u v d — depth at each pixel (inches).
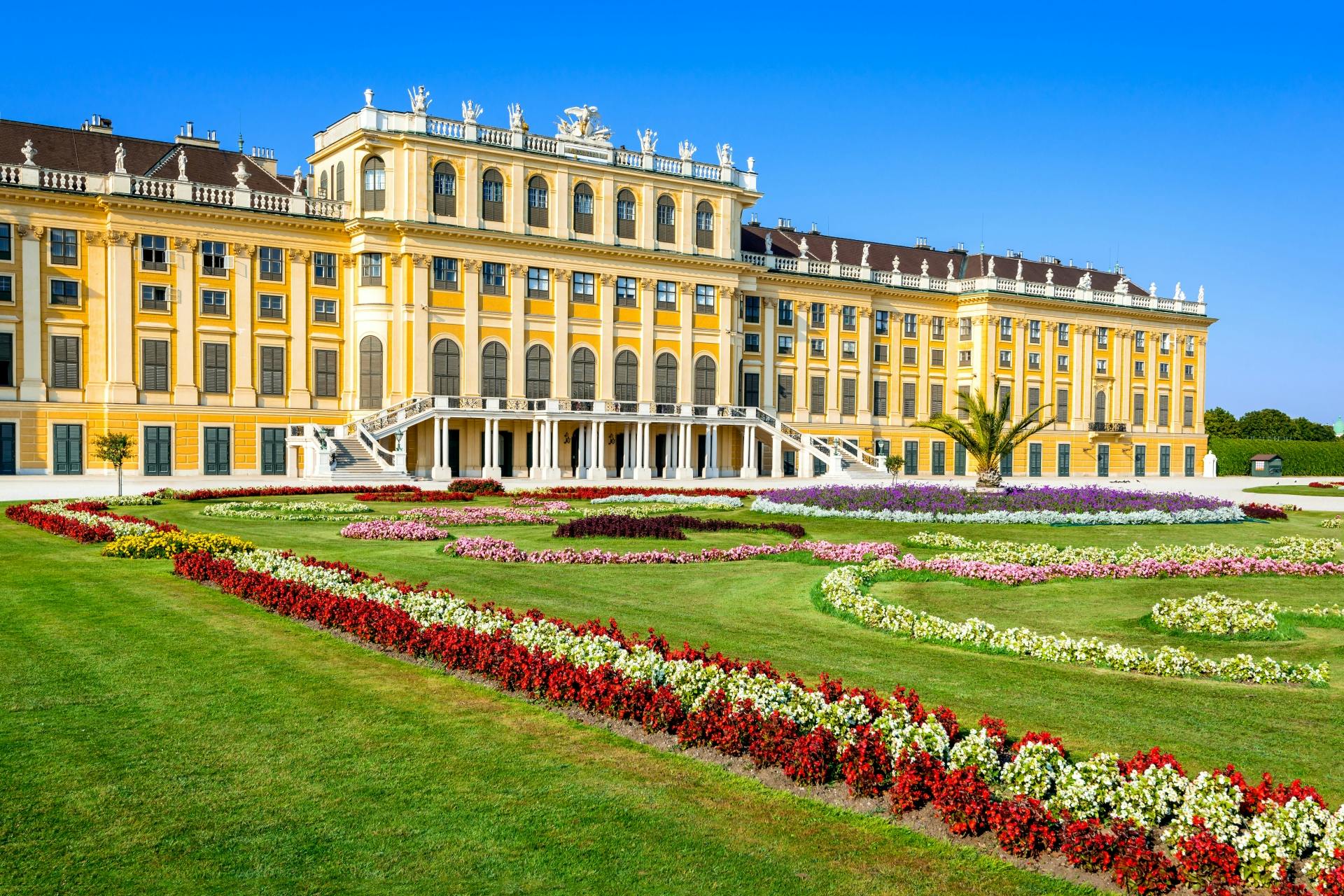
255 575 844.6
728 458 3363.7
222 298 2659.9
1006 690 607.2
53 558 1046.4
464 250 2851.9
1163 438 4311.0
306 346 2765.7
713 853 390.9
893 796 428.1
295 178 2979.8
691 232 3243.1
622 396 3134.8
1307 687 623.8
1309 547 1295.5
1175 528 1643.7
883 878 374.3
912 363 3843.5
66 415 2513.5
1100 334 4126.5
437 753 484.7
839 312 3641.7
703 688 533.6
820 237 3939.5
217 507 1665.8
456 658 625.0
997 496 1787.6
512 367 2933.1
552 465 2923.2
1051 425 4003.4
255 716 534.0
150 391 2581.2
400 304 2785.4
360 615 702.5
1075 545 1418.6
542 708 553.6
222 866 378.0
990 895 364.2
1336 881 352.2
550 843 397.1
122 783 446.3
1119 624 821.2
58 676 602.5
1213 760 489.1
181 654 653.3
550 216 2999.5
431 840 398.6
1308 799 387.2
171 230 2583.7
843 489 1911.9
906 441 3821.4
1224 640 757.9
